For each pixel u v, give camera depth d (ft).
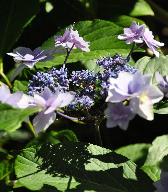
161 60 2.52
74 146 2.21
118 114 1.84
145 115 1.80
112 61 2.16
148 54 3.25
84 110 2.13
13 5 2.86
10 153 2.36
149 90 1.82
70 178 2.13
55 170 2.16
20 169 2.18
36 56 2.40
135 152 3.08
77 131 3.36
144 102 1.82
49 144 2.23
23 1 2.87
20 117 1.79
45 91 1.96
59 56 2.67
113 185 2.13
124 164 2.19
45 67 2.64
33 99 1.96
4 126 1.81
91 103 2.08
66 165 2.17
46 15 3.39
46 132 3.10
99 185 2.12
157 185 2.03
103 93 2.06
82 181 2.12
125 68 2.11
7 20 2.84
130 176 2.17
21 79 2.61
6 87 2.00
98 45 2.69
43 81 2.11
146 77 1.85
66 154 2.20
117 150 3.10
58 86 2.10
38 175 2.15
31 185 2.09
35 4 2.87
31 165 2.19
